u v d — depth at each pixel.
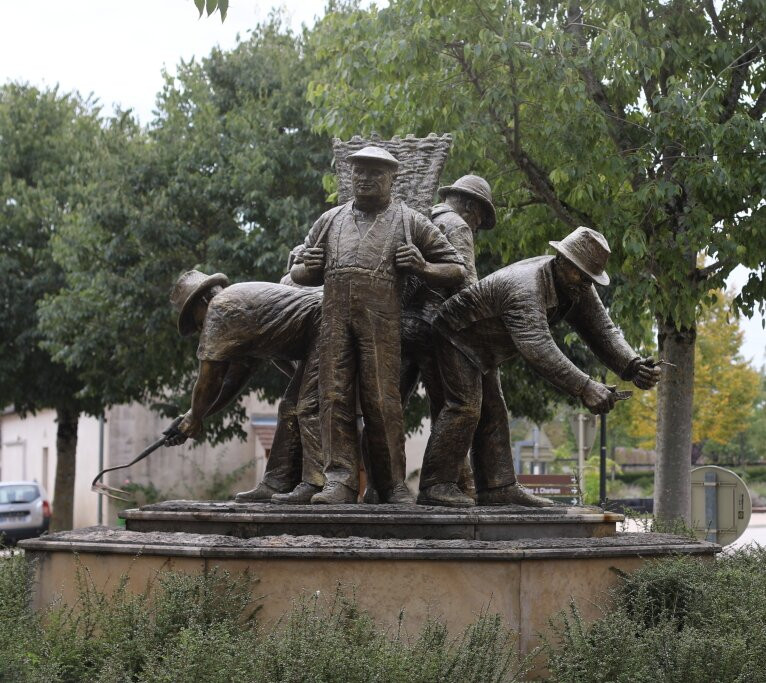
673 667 6.05
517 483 8.31
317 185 19.94
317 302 8.06
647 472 45.75
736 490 14.70
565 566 7.04
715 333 38.06
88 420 34.44
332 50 15.74
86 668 6.29
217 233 19.86
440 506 7.72
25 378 25.12
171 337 20.05
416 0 13.76
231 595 6.59
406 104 14.05
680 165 13.46
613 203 13.55
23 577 7.40
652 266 13.65
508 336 7.79
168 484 31.11
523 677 6.69
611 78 13.52
